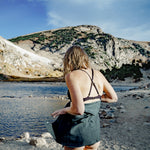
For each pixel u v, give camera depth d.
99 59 183.38
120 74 78.44
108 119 8.00
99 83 1.90
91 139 1.76
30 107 14.94
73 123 1.75
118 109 10.07
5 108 14.28
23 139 5.96
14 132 7.71
